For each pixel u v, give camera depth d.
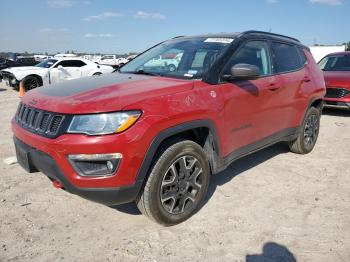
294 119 4.94
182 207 3.28
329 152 5.69
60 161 2.76
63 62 15.64
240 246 3.00
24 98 3.49
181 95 3.13
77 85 3.39
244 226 3.31
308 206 3.74
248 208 3.67
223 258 2.84
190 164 3.29
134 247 2.96
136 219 3.41
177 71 3.79
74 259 2.79
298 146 5.35
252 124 4.02
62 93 3.14
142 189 3.03
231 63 3.75
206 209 3.62
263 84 4.11
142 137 2.80
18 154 3.27
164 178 3.08
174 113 3.00
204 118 3.28
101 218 3.42
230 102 3.60
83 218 3.42
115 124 2.72
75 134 2.71
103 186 2.77
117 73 4.16
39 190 4.01
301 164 5.06
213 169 3.58
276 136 4.61
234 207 3.68
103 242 3.03
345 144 6.20
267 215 3.53
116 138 2.70
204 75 3.50
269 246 3.00
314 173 4.71
